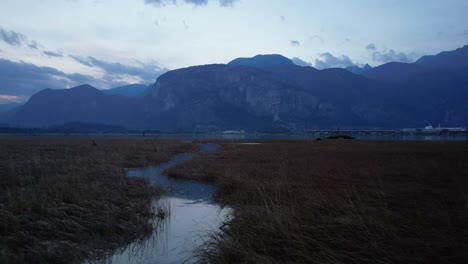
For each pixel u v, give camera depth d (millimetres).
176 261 7070
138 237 8555
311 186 13758
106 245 7828
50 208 9281
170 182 17750
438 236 6695
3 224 7793
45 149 39375
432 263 5664
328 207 9477
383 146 50094
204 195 14297
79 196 11117
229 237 7727
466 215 8180
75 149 39094
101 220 9305
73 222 8695
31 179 14859
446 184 14148
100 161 24438
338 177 16516
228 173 17859
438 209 9047
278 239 7086
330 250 6328
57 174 16062
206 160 27844
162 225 9734
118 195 12492
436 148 43125
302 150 41531
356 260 6051
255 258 6254
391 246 6309
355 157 29750
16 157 27203
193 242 8242
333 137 95438
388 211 8297
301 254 6281
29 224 8125
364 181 15195
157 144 58062
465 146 47781
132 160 27703
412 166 21203
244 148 48719
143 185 15273
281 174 17484
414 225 7477
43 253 6855
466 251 5914
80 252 7281
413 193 11984
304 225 7648
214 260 6645
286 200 10906
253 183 14508
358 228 7379
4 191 11914
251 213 9141
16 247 6957
